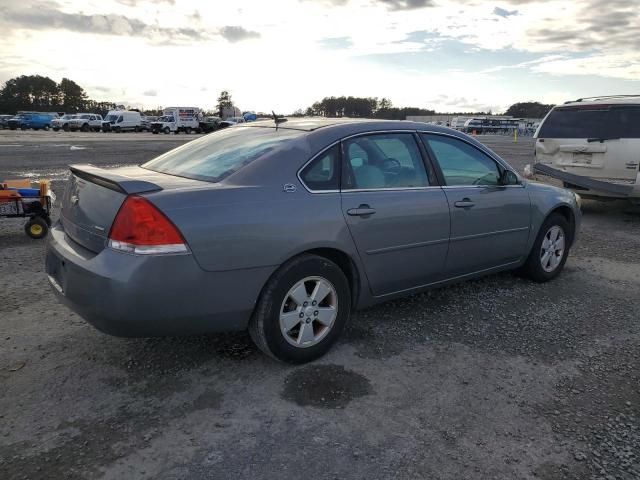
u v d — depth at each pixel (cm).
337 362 358
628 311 465
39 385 321
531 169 966
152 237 285
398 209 384
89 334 391
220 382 329
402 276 401
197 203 300
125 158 1836
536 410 308
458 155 446
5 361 349
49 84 12800
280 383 329
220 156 368
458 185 437
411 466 257
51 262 347
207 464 255
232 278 309
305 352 349
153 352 365
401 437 279
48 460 255
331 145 364
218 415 295
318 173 353
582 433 287
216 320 313
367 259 372
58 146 2477
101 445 267
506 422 295
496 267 487
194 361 354
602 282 547
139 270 282
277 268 327
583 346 392
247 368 346
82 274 296
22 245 647
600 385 337
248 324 335
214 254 300
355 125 386
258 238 314
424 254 410
